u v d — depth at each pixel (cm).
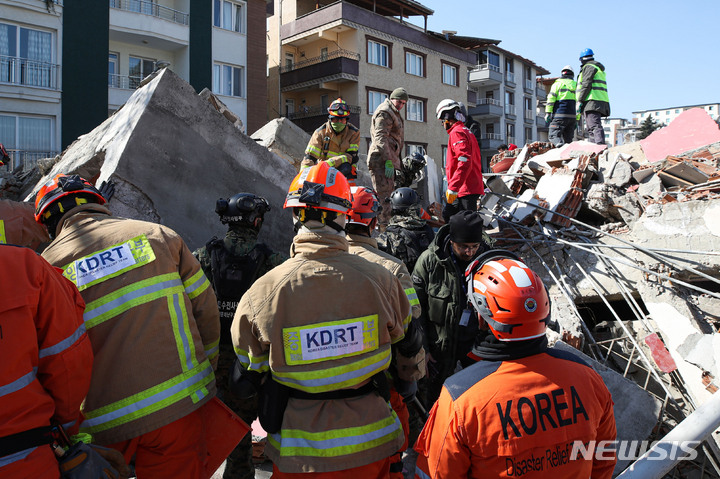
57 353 189
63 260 238
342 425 218
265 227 519
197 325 269
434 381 380
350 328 221
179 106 457
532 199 675
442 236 373
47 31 2031
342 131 632
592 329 577
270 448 228
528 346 194
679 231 548
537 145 860
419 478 205
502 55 4647
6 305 175
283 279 222
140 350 230
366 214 307
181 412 235
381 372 234
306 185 231
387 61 3347
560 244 616
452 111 543
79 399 199
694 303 516
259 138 831
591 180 711
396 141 698
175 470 238
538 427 183
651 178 654
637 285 544
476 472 189
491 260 210
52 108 2042
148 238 248
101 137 523
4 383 172
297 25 3331
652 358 486
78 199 257
